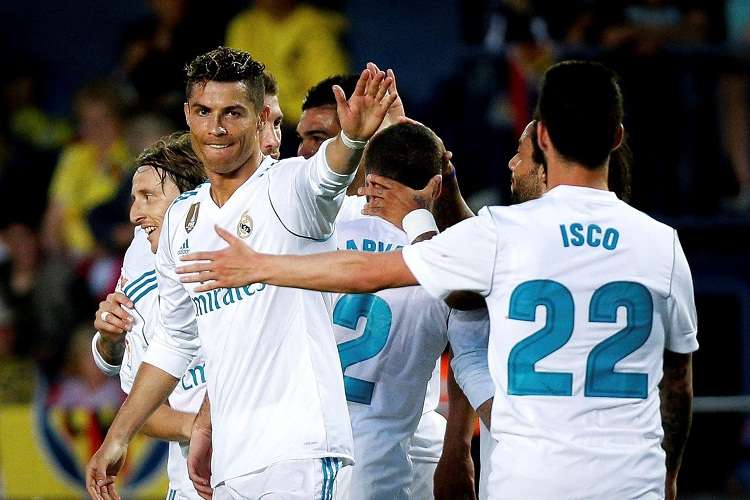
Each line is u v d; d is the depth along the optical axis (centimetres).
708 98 2383
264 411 1052
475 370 1138
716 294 2347
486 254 966
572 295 960
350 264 959
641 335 967
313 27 2544
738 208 2388
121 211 2538
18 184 2794
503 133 2455
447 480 1220
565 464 943
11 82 2956
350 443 1073
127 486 2036
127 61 2670
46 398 2225
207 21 2575
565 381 956
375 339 1212
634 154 2355
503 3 2452
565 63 1005
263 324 1051
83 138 2714
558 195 988
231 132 1048
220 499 1084
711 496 2105
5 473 2084
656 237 983
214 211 1080
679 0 2447
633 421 962
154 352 1157
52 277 2511
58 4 3139
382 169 1173
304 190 1034
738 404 1998
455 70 2764
